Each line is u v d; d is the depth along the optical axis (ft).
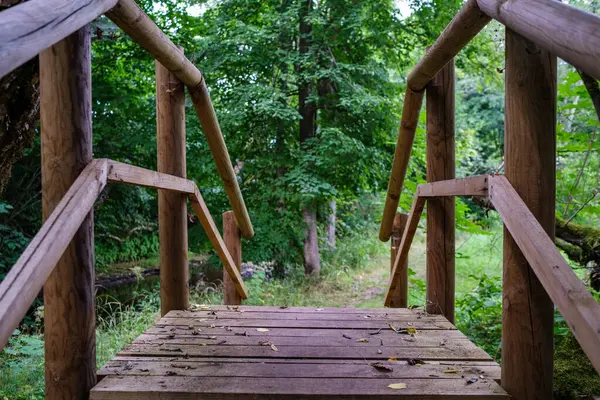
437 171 7.58
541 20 3.01
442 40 5.65
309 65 23.06
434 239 7.71
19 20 2.48
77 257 4.19
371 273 27.78
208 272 26.86
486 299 11.87
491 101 44.86
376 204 38.63
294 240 26.16
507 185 4.14
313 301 21.02
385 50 25.27
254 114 24.22
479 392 4.41
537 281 4.18
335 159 22.93
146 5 22.65
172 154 7.51
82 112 4.13
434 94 7.60
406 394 4.39
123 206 28.91
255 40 22.31
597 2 11.09
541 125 4.08
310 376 4.88
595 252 10.02
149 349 5.73
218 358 5.47
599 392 6.77
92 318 4.36
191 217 8.40
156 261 30.01
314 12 22.85
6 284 2.81
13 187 20.45
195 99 7.45
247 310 7.98
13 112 6.77
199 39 24.77
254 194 24.90
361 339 6.28
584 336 2.78
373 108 23.41
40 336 12.64
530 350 4.21
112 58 23.08
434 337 6.42
